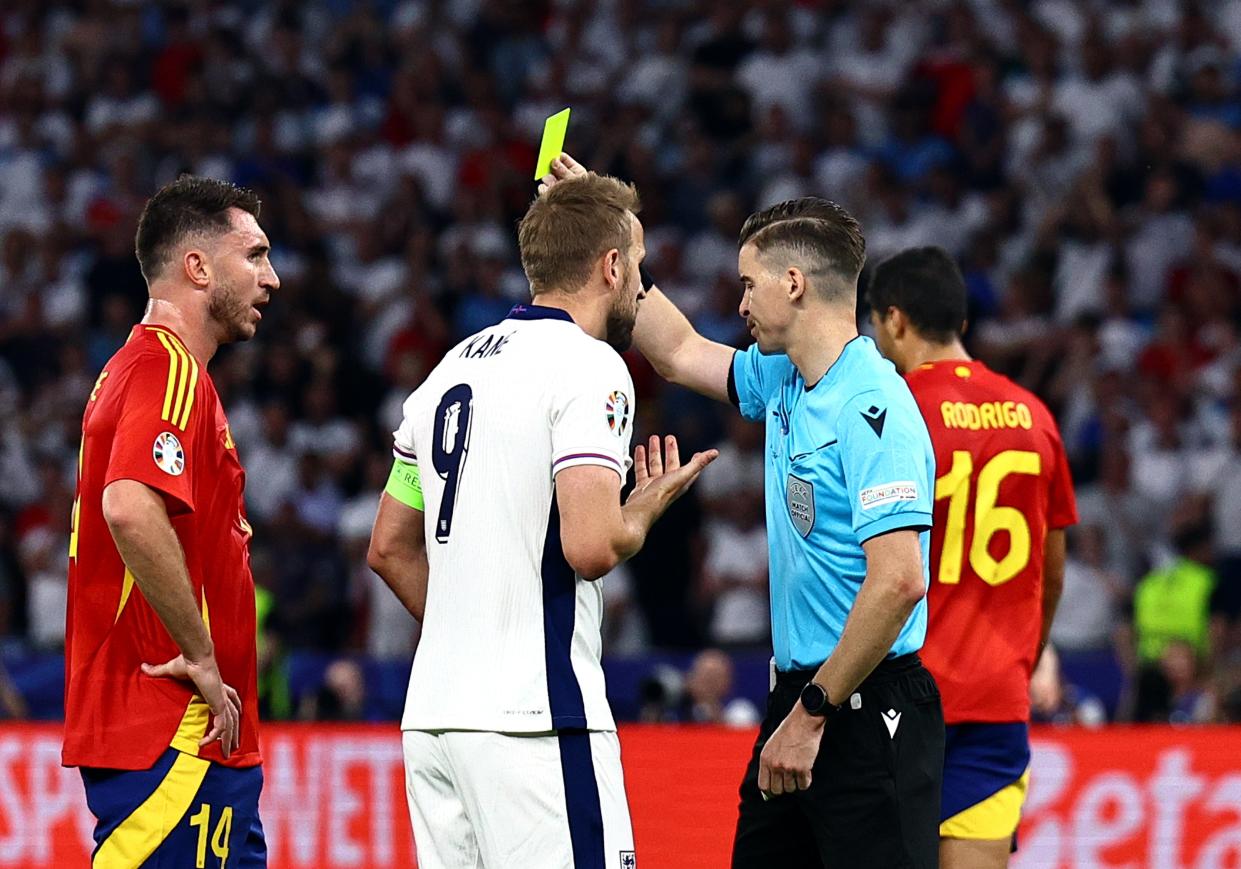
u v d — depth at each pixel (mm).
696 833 23672
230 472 15844
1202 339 47281
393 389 48094
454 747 14062
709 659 31109
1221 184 51438
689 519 41406
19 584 42344
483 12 61406
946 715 18047
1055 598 19500
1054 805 23734
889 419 15094
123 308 51250
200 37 61750
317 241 53531
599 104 57844
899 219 51125
